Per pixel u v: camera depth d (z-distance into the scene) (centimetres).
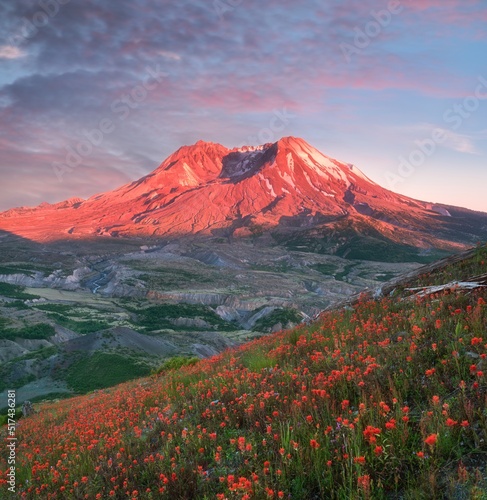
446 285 1015
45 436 1473
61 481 816
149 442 831
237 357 1435
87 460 867
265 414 694
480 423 442
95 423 1252
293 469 493
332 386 665
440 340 671
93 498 678
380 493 403
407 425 488
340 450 490
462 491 373
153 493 585
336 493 430
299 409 614
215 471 575
